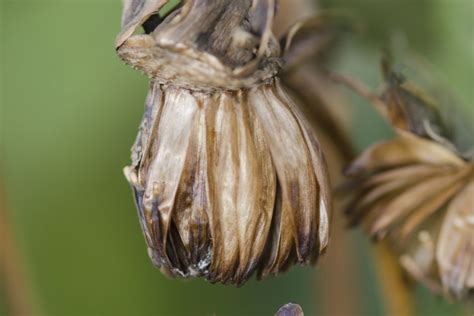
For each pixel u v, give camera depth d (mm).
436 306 271
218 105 195
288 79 230
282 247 199
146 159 198
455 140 234
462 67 253
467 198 224
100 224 289
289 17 228
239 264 198
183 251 200
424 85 243
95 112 286
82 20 284
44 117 287
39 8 284
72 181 289
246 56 193
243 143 196
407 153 225
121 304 288
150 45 193
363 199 227
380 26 249
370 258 280
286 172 197
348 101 258
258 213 197
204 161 196
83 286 288
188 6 194
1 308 255
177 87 196
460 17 252
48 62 286
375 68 251
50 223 290
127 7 196
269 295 285
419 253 230
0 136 281
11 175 288
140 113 285
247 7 194
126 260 289
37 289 284
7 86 286
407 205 225
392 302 240
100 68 285
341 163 240
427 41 253
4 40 285
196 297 288
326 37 236
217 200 196
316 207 199
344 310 276
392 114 224
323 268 276
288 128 197
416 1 248
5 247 254
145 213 198
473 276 226
